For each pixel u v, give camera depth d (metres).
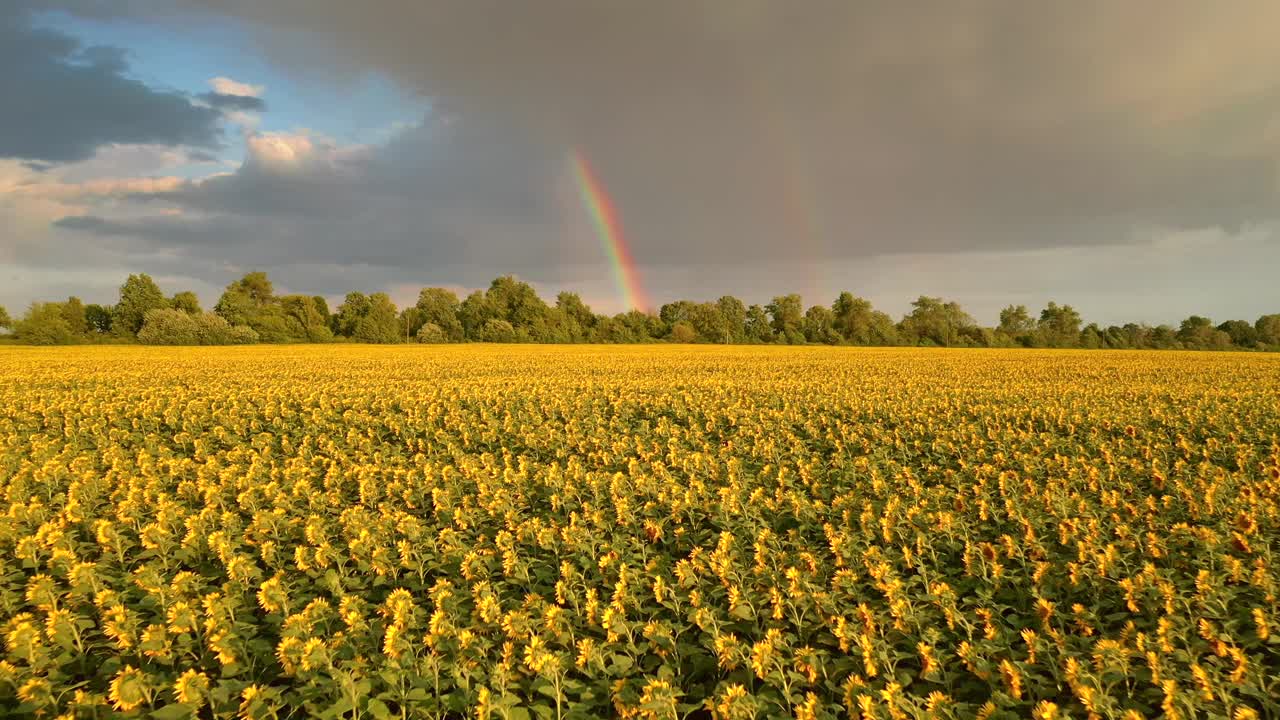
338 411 26.12
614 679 6.78
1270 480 12.95
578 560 9.38
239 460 16.55
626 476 14.38
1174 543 9.55
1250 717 5.47
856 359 65.00
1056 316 149.75
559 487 13.12
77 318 120.12
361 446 18.41
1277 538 9.95
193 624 7.19
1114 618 7.44
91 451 18.23
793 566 9.01
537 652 6.33
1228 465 15.76
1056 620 7.54
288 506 11.88
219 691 6.16
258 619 8.15
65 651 6.91
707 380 38.31
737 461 14.90
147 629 7.16
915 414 22.42
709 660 6.95
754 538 10.36
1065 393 29.52
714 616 7.66
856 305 152.50
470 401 27.61
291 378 39.84
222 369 47.19
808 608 7.72
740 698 5.71
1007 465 15.15
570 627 7.29
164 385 35.09
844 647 6.80
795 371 47.06
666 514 11.91
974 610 7.70
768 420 21.61
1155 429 20.48
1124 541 9.50
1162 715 5.94
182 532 11.23
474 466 14.37
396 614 7.05
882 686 6.53
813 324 150.12
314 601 7.42
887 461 15.72
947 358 67.75
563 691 6.67
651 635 7.07
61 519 11.22
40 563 9.85
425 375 42.94
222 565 9.84
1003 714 5.61
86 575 8.20
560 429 21.66
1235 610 7.70
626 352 82.12
